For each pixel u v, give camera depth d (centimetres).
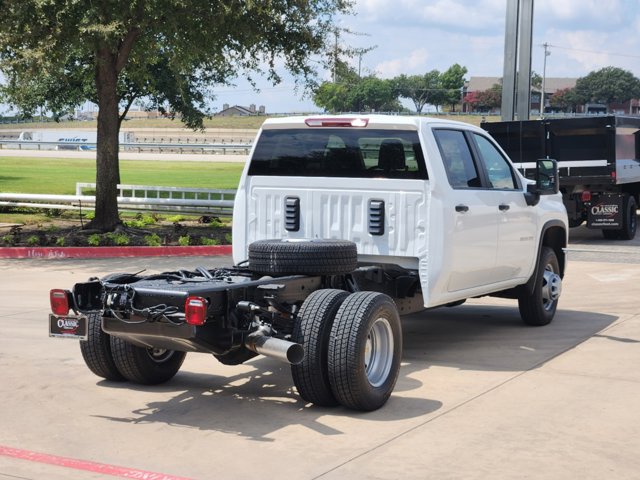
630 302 1156
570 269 1470
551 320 1010
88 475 516
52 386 720
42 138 10588
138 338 637
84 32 1570
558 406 661
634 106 17712
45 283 1281
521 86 2034
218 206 2345
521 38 2030
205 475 515
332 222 797
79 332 612
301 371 629
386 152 776
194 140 11656
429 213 758
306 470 523
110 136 1877
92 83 2559
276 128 823
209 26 1695
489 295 982
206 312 588
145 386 722
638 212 2483
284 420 625
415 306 811
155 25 1706
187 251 1661
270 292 647
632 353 848
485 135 884
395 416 634
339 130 795
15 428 607
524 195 922
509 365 798
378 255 784
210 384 731
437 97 17062
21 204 2325
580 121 1853
